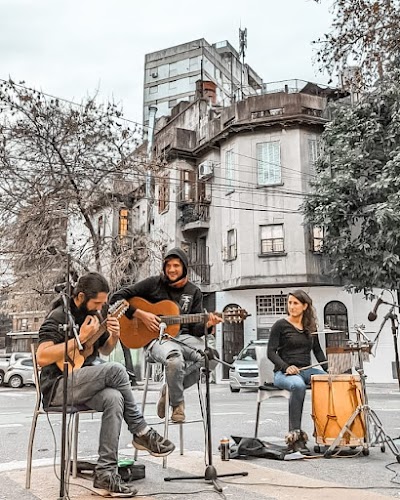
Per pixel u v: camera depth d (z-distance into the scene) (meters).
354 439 4.89
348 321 21.33
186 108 27.69
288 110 22.83
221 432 7.17
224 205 24.08
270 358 5.25
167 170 25.70
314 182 18.81
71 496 3.41
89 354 3.89
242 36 38.75
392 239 15.94
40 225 18.80
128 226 24.58
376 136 17.00
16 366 23.11
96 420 9.00
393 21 11.77
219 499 3.36
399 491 3.57
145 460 4.73
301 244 21.84
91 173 19.69
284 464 4.54
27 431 7.82
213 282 24.03
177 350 4.35
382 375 20.16
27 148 18.83
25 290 19.97
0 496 3.47
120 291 4.57
